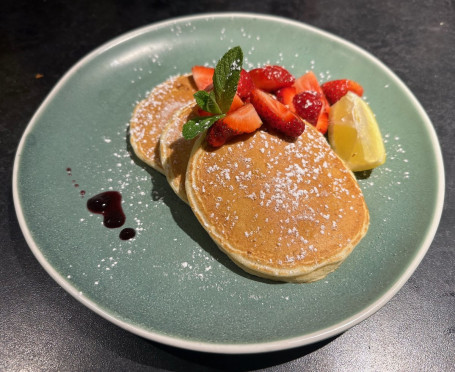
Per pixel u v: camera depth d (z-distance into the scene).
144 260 0.21
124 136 0.25
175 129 0.23
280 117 0.21
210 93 0.20
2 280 0.21
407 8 0.36
